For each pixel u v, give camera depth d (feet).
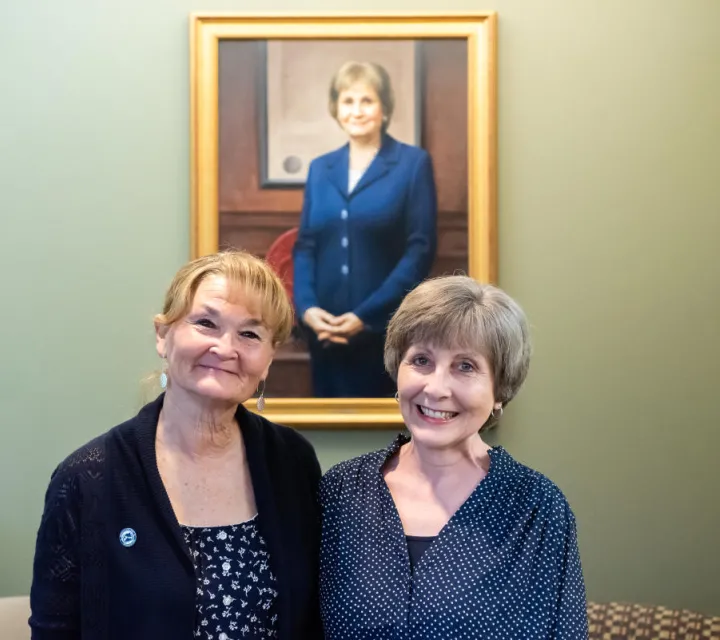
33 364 8.13
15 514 8.07
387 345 5.09
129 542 4.55
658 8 8.14
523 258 8.13
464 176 8.07
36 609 4.59
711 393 8.05
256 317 4.77
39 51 8.18
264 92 8.14
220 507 4.89
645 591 8.01
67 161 8.18
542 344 8.10
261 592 4.75
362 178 8.11
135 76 8.20
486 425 5.31
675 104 8.13
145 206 8.18
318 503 5.33
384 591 4.67
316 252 8.12
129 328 8.14
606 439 8.07
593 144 8.15
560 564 4.73
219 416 4.93
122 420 8.10
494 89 8.02
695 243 8.09
